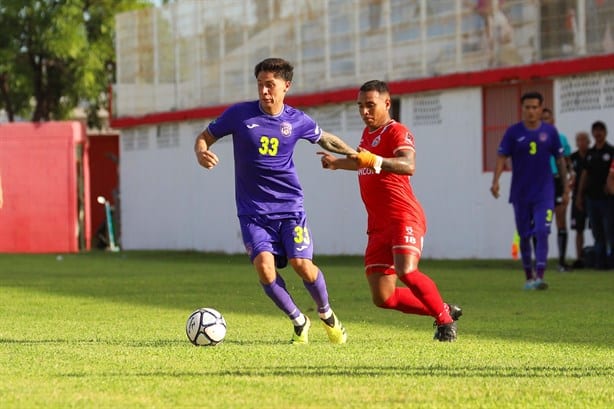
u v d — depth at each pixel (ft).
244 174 89.61
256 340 93.35
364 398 61.21
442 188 243.40
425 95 246.88
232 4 302.04
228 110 89.61
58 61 400.06
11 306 133.39
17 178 339.77
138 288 163.94
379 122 90.02
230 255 288.51
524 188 151.43
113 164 400.88
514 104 229.45
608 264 193.26
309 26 278.46
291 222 89.40
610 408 58.70
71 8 383.04
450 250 241.96
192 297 145.69
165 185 327.67
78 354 81.05
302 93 280.31
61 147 339.16
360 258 249.75
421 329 103.45
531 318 113.80
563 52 219.20
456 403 59.77
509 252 228.84
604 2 211.20
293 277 189.88
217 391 63.52
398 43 254.06
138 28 337.11
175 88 325.01
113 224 362.74
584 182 192.95
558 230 189.57
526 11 225.35
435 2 244.42
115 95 344.69
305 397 61.52
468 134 237.25
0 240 339.36
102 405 59.52
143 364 75.00
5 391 63.72
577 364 75.72
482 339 93.76
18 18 385.29
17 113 405.39
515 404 59.57
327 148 91.50
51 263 255.70
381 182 90.12
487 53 233.76
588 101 213.87
